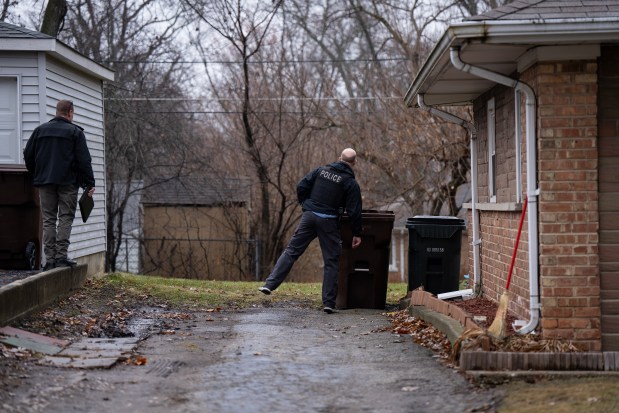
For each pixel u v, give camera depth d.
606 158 8.59
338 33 38.66
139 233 35.56
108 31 31.27
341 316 13.05
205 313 13.18
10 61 13.92
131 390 7.23
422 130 25.28
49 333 9.70
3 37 13.67
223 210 34.69
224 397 7.04
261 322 12.12
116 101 30.45
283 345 9.77
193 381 7.63
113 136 31.06
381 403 6.91
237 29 28.28
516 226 10.15
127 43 31.81
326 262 13.52
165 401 6.88
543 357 7.88
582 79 8.53
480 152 12.77
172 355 8.96
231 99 31.62
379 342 10.05
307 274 35.75
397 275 39.72
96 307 12.09
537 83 8.65
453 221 14.23
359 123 28.91
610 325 8.58
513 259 9.09
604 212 8.58
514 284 10.24
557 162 8.55
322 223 13.44
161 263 35.47
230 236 35.41
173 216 35.41
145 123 31.95
